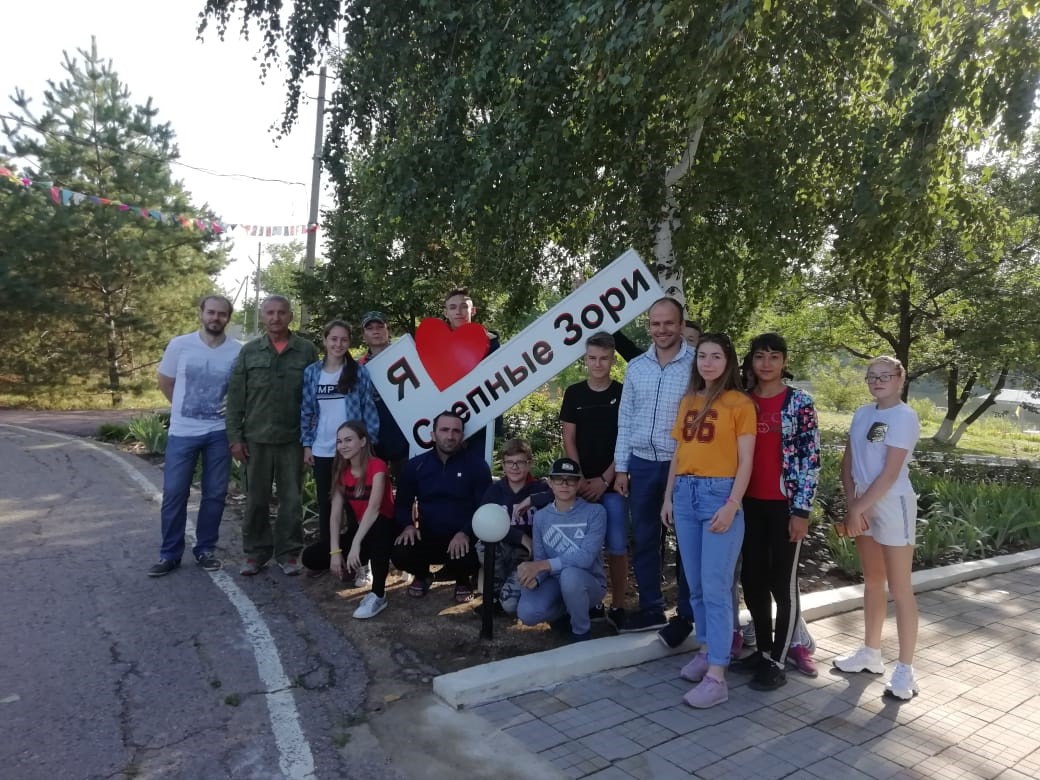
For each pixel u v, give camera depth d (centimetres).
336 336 493
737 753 299
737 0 459
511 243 764
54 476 822
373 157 816
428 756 289
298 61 819
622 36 504
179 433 500
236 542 578
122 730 302
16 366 1930
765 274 785
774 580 365
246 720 313
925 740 316
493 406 508
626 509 436
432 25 685
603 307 489
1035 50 474
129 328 2009
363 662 375
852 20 623
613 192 736
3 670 350
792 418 360
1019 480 1183
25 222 1822
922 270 1405
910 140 550
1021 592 545
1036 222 1333
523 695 345
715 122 736
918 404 3412
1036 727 330
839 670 387
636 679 369
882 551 378
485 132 647
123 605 438
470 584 473
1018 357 1506
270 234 1638
